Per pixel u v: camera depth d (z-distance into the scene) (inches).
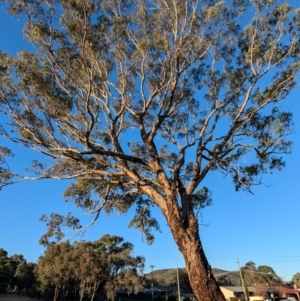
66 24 488.4
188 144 588.1
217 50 606.5
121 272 2373.3
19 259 4077.3
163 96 599.2
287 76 561.3
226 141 561.3
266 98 567.8
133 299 3280.0
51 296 2810.0
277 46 555.2
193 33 559.8
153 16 569.6
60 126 565.6
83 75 511.2
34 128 526.9
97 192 679.7
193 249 446.3
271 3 553.0
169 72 572.4
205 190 716.0
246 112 596.7
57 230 640.4
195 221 476.7
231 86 614.9
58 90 520.1
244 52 595.2
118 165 583.5
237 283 3309.5
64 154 530.0
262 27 571.8
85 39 490.0
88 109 480.1
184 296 3090.6
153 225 716.7
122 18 550.0
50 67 513.3
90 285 2362.2
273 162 617.0
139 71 594.2
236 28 584.1
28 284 3558.1
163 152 698.8
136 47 567.2
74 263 2193.7
